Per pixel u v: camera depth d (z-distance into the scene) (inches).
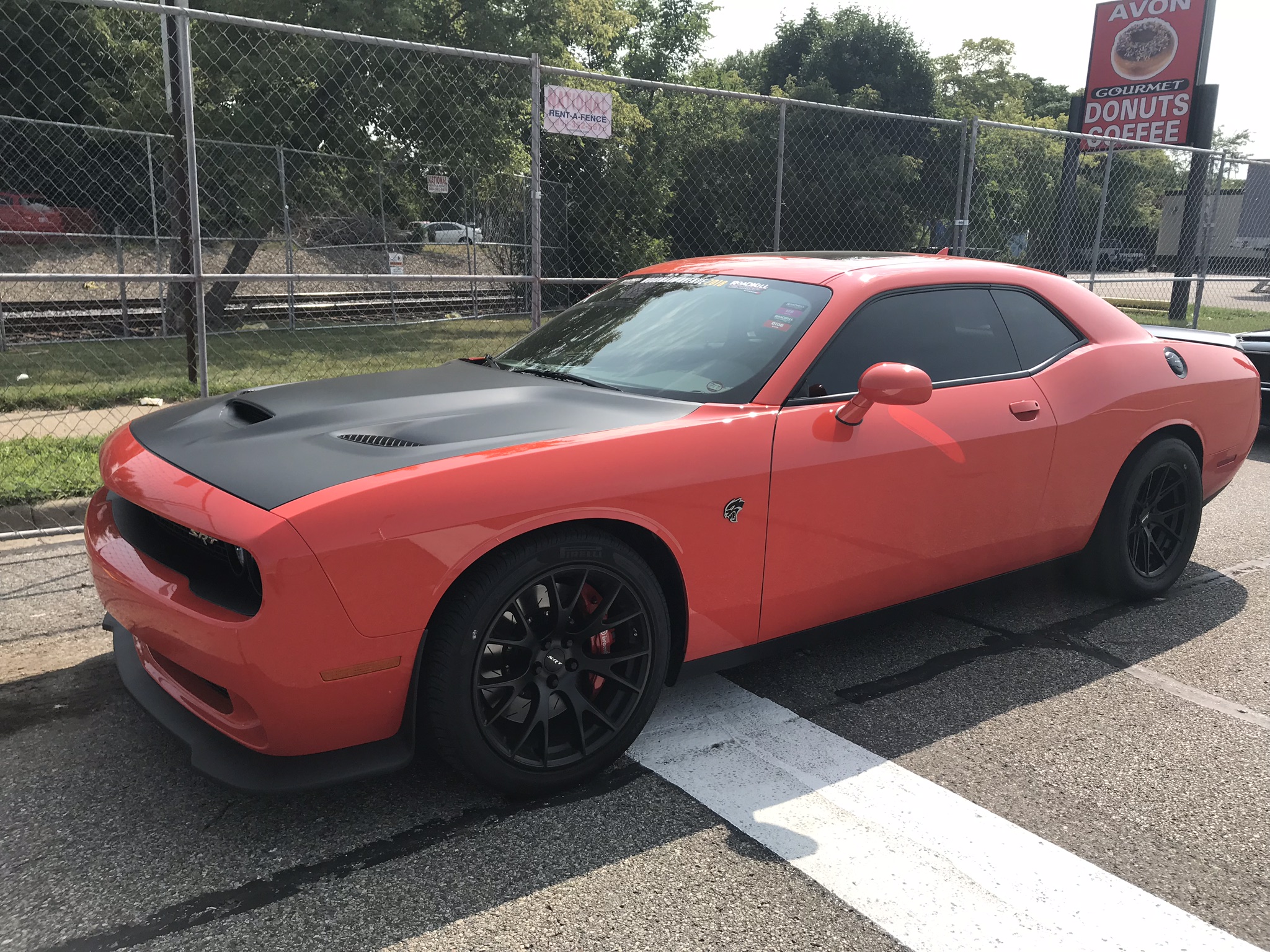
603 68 1229.1
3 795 100.7
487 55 229.0
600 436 102.6
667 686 119.4
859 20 1333.7
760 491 109.6
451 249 657.0
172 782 103.9
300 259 625.9
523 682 97.4
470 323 623.5
